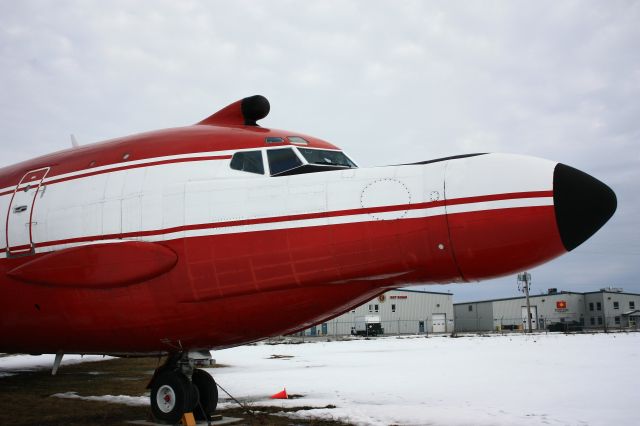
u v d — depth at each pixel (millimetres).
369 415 10734
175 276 9086
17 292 10445
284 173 9383
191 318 9219
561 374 17938
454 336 54562
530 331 62656
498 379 16859
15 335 11062
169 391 9578
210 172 9539
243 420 10312
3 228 10844
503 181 7766
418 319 77938
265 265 8656
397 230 8031
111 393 14688
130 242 9375
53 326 10281
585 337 43312
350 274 8320
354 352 32500
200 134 10180
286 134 10180
